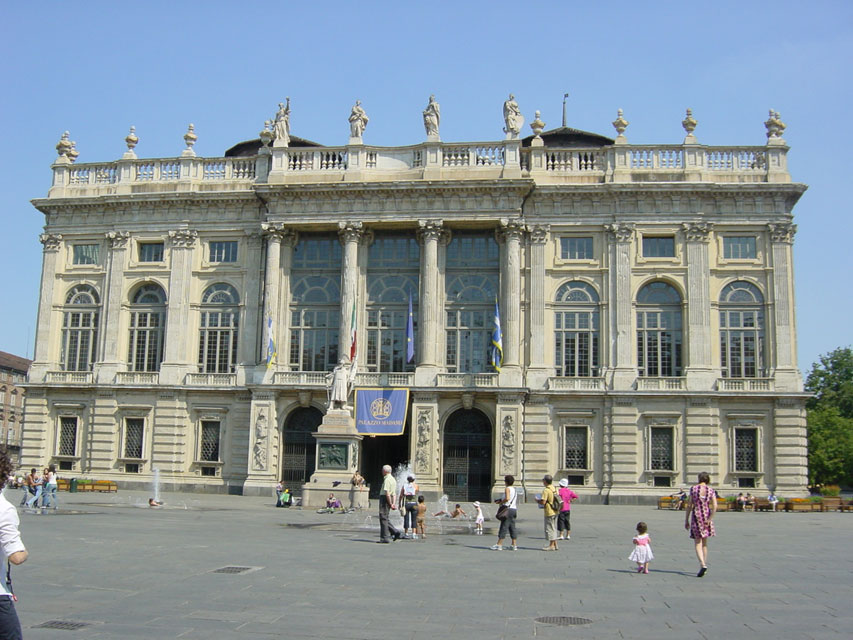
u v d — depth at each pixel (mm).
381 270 59750
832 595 17594
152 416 59781
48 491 39312
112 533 27859
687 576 20391
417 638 13211
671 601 16719
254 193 60031
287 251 60062
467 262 59156
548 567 21781
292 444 58156
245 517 37375
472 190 57281
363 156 59781
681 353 56719
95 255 63188
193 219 61594
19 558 9062
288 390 56906
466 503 53688
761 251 56906
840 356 111312
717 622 14672
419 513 29984
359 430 55250
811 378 111562
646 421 55500
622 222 57531
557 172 58969
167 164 63219
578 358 57250
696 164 58156
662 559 24078
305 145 67188
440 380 56094
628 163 58562
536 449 55812
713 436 54969
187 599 15977
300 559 22266
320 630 13617
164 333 61062
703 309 56156
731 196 57000
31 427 61250
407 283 59469
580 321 57656
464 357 58188
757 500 51406
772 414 54969
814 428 97375
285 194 58844
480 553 24844
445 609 15555
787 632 13859
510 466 54312
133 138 64000
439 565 21719
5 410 117438
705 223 57000
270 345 57750
